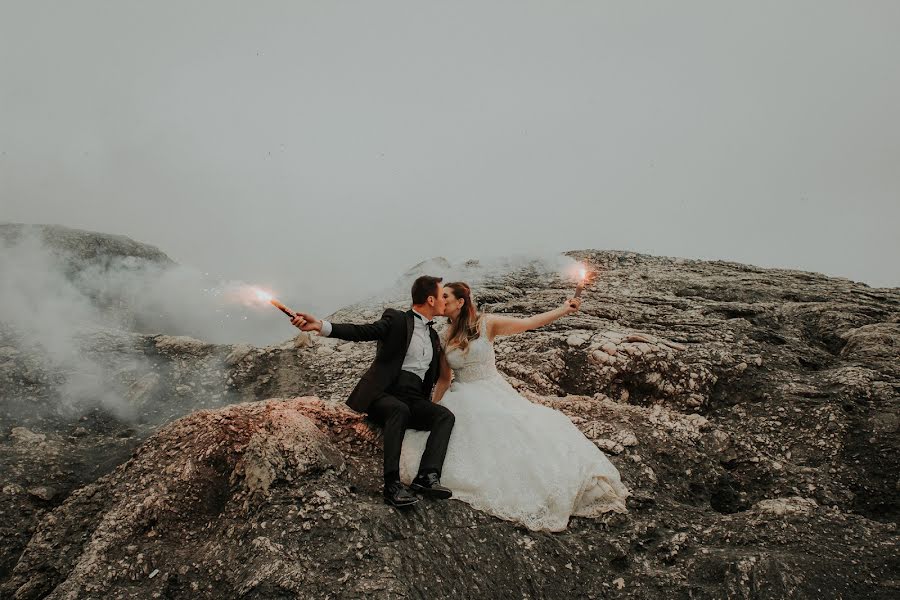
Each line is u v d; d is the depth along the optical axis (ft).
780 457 18.17
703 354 21.94
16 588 13.15
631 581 13.16
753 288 32.01
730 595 12.60
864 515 16.53
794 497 16.29
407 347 15.08
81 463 17.06
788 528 14.39
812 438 18.58
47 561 13.55
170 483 14.38
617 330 24.14
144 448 15.79
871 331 24.80
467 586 12.50
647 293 30.81
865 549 13.73
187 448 15.24
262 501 13.62
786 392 20.44
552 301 28.60
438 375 15.98
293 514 13.17
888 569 13.26
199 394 21.49
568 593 12.86
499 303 29.37
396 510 13.47
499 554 13.08
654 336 23.61
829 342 26.11
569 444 14.80
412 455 14.56
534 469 14.15
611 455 16.80
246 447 14.93
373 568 12.21
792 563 13.08
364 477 14.66
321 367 23.16
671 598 12.75
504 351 22.89
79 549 13.74
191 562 12.87
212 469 14.75
